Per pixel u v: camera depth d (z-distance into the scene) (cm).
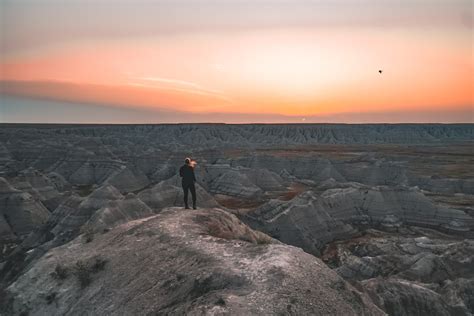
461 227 5753
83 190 8388
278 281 1102
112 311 1302
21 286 1644
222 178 9094
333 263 4619
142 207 4781
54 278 1617
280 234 5088
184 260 1363
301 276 1142
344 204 6294
